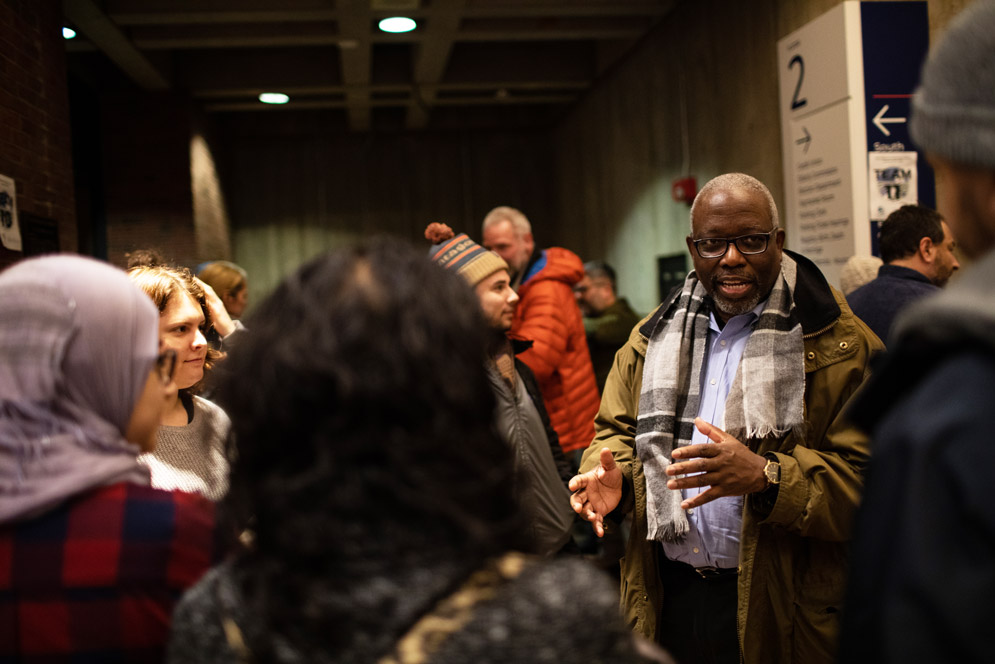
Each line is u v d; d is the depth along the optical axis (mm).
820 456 1507
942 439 562
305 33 6527
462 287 649
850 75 3656
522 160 10336
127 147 7633
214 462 1543
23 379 835
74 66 6988
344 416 579
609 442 1824
